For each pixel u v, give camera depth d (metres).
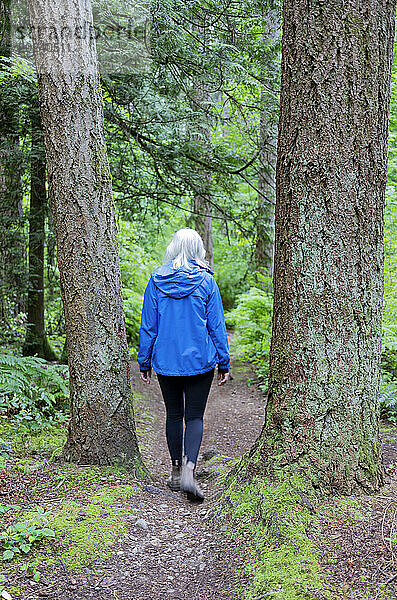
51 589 2.35
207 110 6.92
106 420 3.78
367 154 2.78
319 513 2.66
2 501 3.13
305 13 2.74
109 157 7.06
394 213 8.70
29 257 7.34
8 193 7.00
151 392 8.33
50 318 9.34
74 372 3.77
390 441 4.24
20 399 5.16
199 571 2.57
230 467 4.25
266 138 7.05
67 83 3.56
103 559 2.63
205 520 3.09
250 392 8.27
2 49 6.06
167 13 5.63
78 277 3.70
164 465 4.80
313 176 2.78
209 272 3.75
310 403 2.84
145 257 14.14
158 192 7.62
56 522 2.89
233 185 7.57
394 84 9.70
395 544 2.40
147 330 3.74
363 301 2.83
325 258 2.79
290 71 2.83
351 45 2.70
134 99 6.45
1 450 4.08
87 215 3.67
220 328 3.70
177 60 6.18
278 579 2.29
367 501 2.75
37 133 6.38
